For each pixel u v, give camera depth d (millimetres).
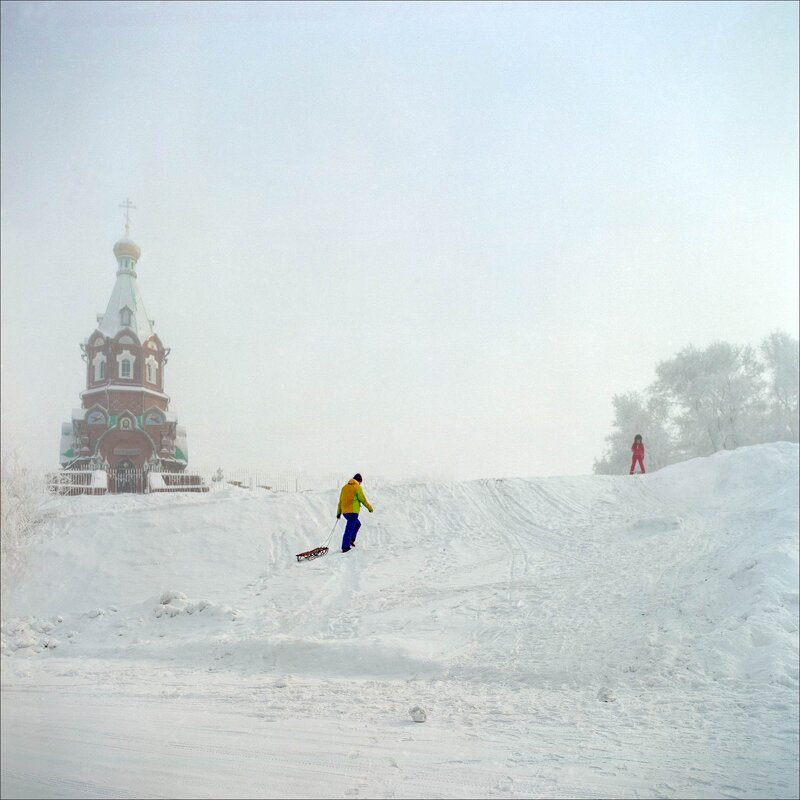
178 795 3506
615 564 13242
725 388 38375
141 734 4770
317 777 4230
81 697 6512
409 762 4641
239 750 4695
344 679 8375
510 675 8023
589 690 7324
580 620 10070
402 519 18328
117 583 14352
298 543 16875
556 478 22219
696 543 14055
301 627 11297
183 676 8445
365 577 14172
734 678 7578
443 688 7539
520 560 14625
